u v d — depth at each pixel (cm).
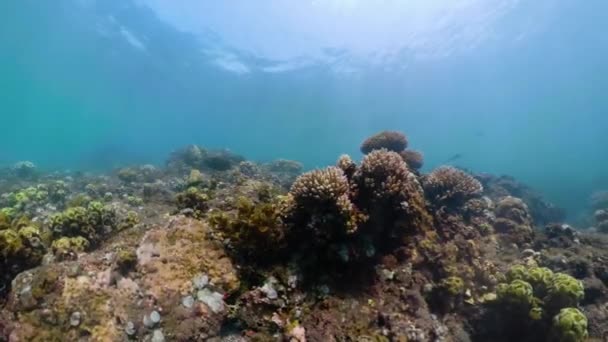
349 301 542
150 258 491
